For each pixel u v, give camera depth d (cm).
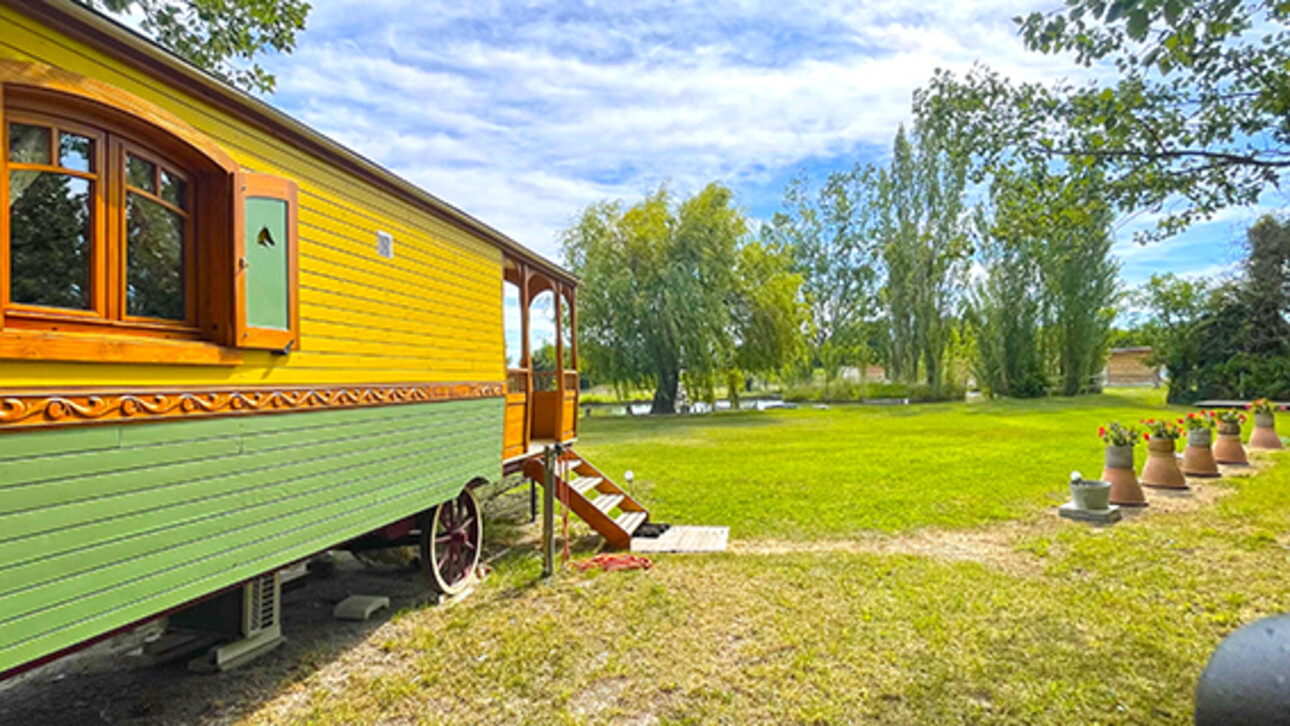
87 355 232
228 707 353
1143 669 369
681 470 1173
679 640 421
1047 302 3216
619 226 2502
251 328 306
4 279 207
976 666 375
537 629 447
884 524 738
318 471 362
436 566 514
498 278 620
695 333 2383
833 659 389
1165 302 2878
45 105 228
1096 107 399
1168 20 281
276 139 342
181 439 274
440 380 506
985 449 1396
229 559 297
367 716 340
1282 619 151
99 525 239
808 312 3173
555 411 844
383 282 434
